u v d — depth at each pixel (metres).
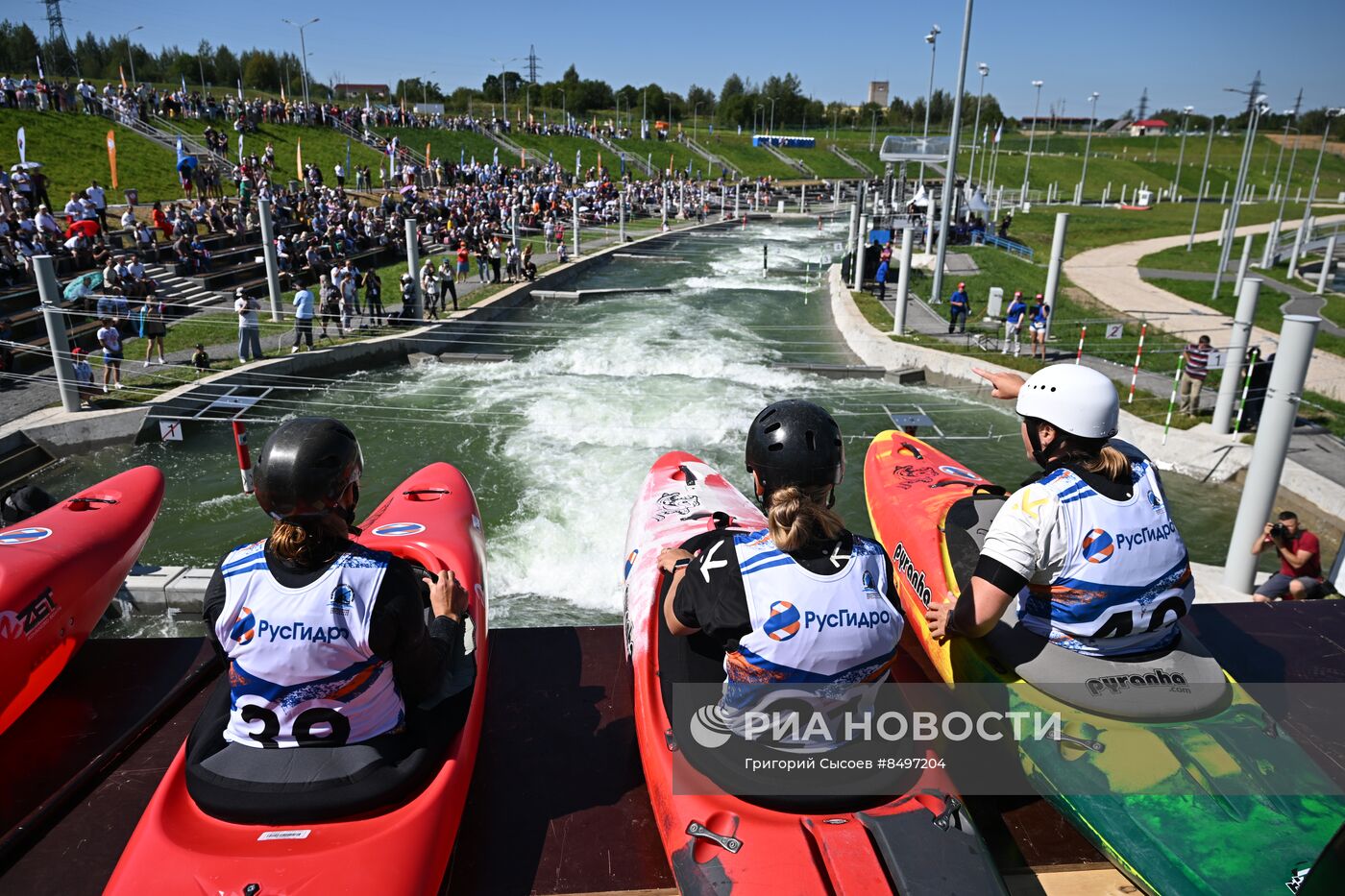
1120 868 2.30
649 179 70.94
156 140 36.28
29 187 22.33
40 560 3.21
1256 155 107.81
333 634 2.08
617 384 16.47
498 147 63.22
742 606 2.12
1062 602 2.46
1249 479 7.59
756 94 130.62
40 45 96.06
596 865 2.46
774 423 2.20
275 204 29.23
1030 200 75.00
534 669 3.41
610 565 8.96
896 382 17.55
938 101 140.75
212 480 11.59
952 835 2.12
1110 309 23.77
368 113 54.59
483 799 2.72
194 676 3.23
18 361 14.77
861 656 2.15
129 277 17.06
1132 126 135.62
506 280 27.50
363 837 2.10
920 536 3.61
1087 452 2.46
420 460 12.02
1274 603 3.77
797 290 29.50
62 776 2.81
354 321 19.72
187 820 2.15
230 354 16.33
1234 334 12.46
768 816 2.20
